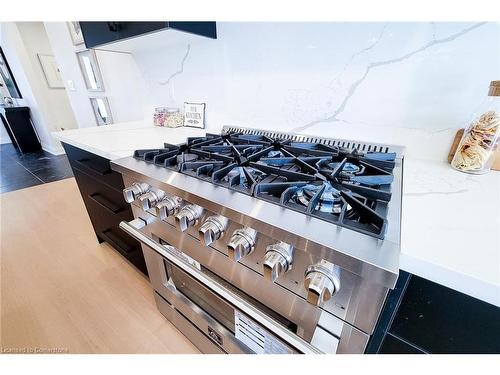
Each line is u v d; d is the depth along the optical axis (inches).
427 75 26.8
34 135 164.7
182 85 52.9
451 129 27.2
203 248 25.0
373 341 17.9
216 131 49.3
